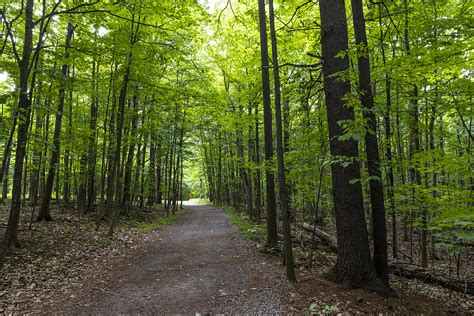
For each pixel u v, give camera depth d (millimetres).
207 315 4164
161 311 4352
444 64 5219
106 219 12938
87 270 6375
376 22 7125
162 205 26391
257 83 9328
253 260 7109
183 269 6590
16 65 7820
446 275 6984
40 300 4723
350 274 5004
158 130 15477
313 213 13844
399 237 13742
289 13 7863
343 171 5227
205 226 13953
